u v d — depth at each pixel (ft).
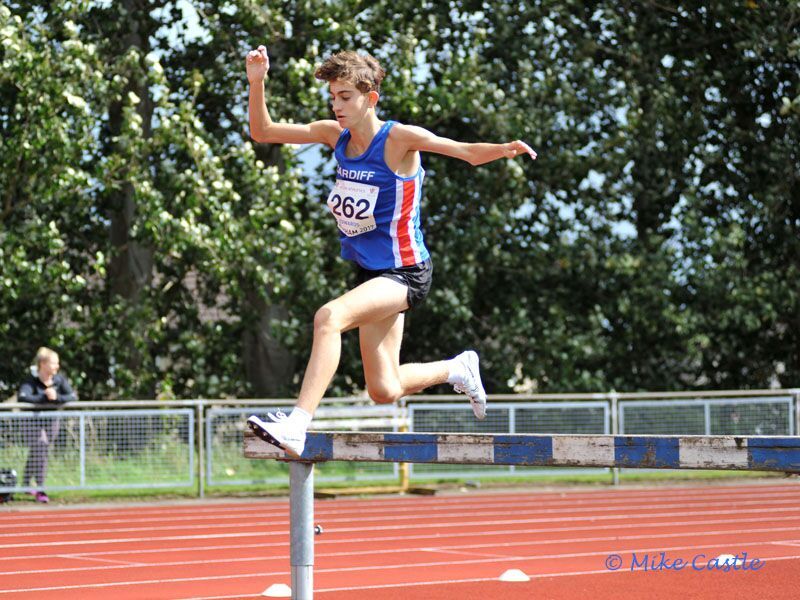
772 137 126.72
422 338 119.44
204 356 111.34
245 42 112.57
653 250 121.19
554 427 99.96
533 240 120.06
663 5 124.36
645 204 121.90
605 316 121.60
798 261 125.80
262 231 104.47
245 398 114.21
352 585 52.03
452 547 65.67
